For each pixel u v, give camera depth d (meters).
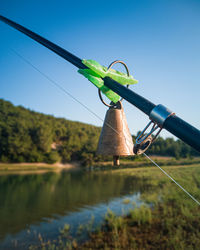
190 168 9.69
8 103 75.50
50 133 58.88
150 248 5.46
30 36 1.52
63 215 11.33
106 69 1.02
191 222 6.11
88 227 8.28
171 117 0.61
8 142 49.44
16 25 1.69
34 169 43.00
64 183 24.58
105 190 17.28
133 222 7.66
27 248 7.14
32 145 52.78
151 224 6.99
